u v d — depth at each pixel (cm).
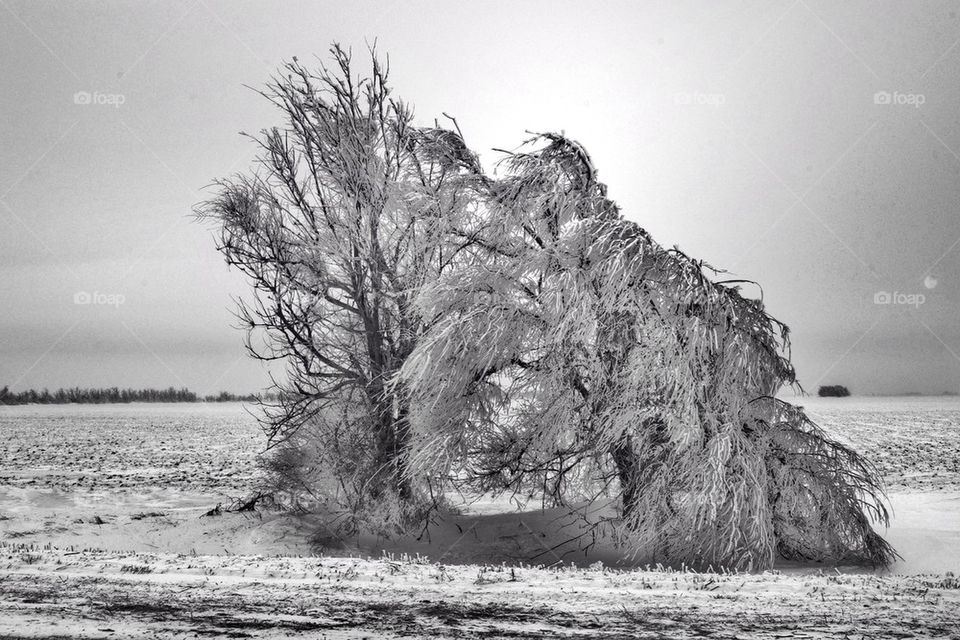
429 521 1770
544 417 1573
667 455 1455
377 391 1789
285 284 1816
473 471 1638
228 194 1838
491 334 1573
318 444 1839
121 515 1964
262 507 1919
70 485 2603
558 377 1541
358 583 978
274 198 1856
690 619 814
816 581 1014
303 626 778
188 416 8300
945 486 2430
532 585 973
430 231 1781
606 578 1027
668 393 1441
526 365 1605
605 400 1525
